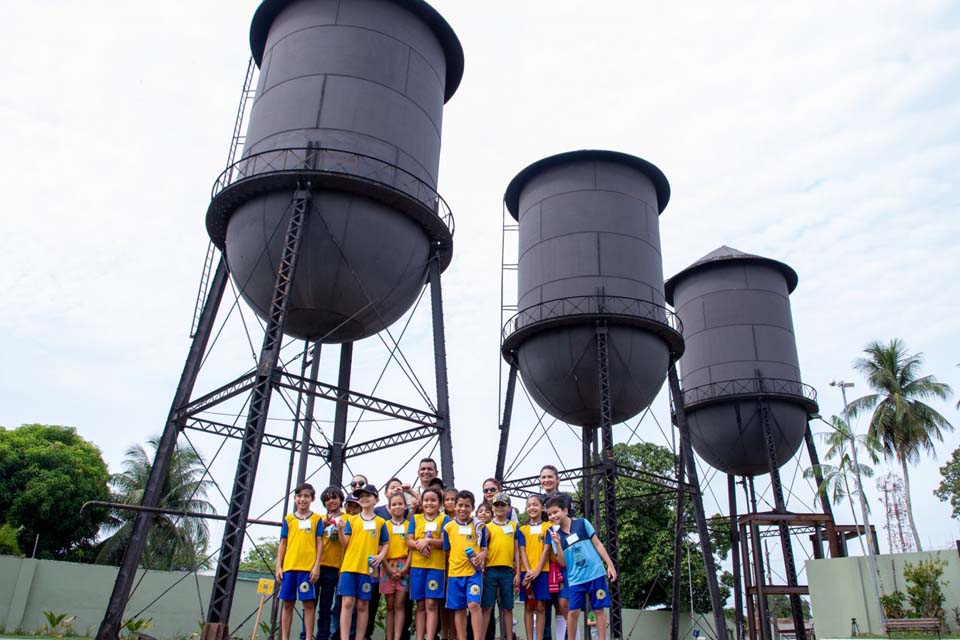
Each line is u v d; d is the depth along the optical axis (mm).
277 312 16719
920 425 37906
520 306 25844
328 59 19406
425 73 21000
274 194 18234
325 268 17969
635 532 42844
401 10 20984
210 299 19844
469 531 10227
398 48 20391
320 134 18547
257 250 18297
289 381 17172
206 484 40312
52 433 38750
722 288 33188
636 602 44188
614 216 25125
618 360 23359
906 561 28656
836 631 29359
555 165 26594
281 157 18359
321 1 20312
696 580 44156
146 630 26906
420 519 10719
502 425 26031
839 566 29969
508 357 26812
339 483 22656
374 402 18156
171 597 28578
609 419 21922
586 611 12148
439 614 11133
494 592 10289
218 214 19203
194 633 27016
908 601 27469
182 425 18609
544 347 24328
